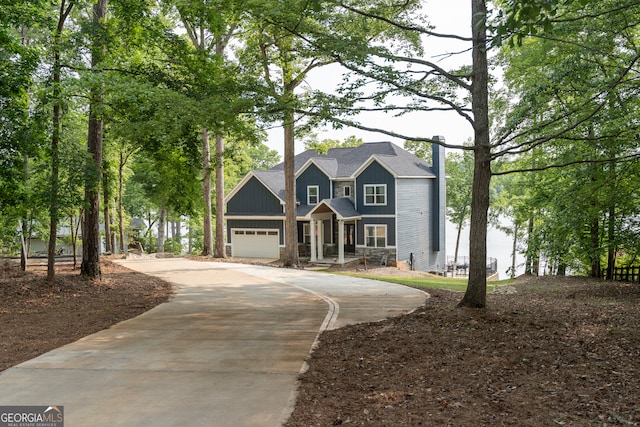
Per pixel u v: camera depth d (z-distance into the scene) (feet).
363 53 36.06
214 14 43.34
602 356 24.64
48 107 48.73
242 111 40.68
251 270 80.69
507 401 19.69
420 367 24.59
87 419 19.65
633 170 48.88
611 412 18.10
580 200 53.62
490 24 35.17
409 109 38.65
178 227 201.26
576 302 44.80
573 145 53.47
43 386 23.68
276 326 36.86
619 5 37.81
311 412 19.77
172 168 61.57
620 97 46.50
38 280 56.24
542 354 25.48
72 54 48.60
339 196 117.50
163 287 59.47
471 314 34.68
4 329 35.83
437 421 18.11
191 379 24.45
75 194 51.21
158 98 40.34
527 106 49.44
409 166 118.11
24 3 45.85
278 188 120.37
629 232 56.95
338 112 39.32
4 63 44.29
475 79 37.22
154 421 19.33
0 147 45.65
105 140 72.84
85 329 36.37
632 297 48.93
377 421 18.42
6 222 63.67
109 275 66.13
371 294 53.42
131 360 27.94
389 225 109.50
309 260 110.93
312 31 38.37
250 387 23.07
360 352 28.14
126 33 52.29
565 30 43.01
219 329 36.11
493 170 86.89
